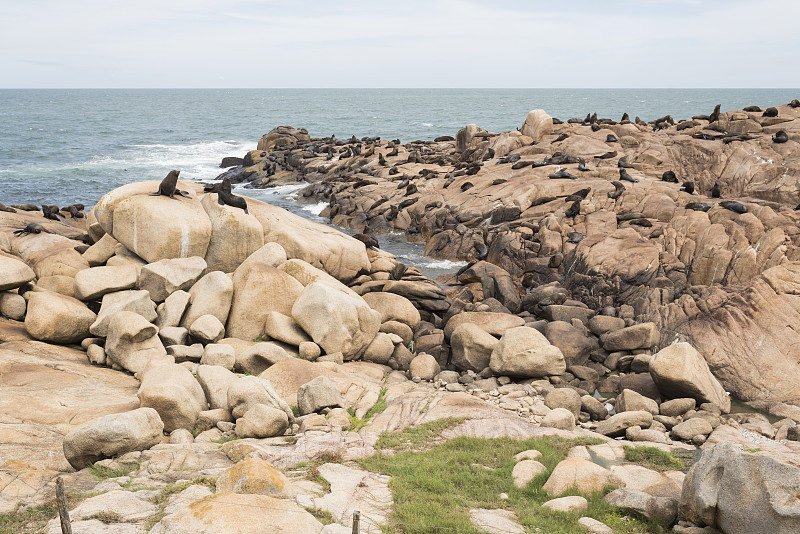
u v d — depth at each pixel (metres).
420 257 26.80
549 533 7.54
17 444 9.12
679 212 22.77
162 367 11.84
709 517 7.41
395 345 16.48
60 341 14.35
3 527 6.87
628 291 19.81
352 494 8.20
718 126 33.59
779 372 14.98
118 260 16.97
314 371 13.04
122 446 9.00
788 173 25.44
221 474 8.44
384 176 37.72
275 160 48.56
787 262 17.17
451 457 9.88
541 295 19.81
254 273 15.93
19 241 18.77
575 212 24.66
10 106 175.88
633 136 34.75
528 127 38.25
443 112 143.75
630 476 9.37
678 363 13.70
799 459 8.04
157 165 53.19
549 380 15.23
